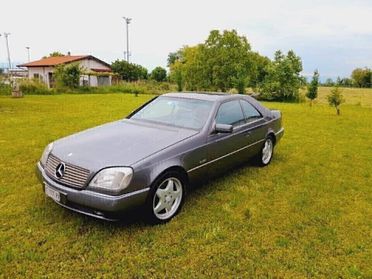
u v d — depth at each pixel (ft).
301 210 12.84
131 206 10.08
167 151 11.19
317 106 64.28
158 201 11.12
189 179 12.23
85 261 9.14
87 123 32.22
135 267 8.97
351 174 17.54
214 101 14.53
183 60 140.67
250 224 11.55
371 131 31.14
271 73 99.30
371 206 13.39
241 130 15.16
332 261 9.48
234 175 16.70
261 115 17.31
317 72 86.28
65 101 59.62
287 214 12.45
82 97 73.00
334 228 11.41
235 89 105.70
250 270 8.99
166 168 10.94
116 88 101.45
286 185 15.57
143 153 10.77
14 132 26.63
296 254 9.78
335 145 24.56
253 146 16.43
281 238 10.65
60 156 10.94
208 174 13.43
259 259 9.48
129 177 9.90
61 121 33.17
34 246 9.75
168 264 9.14
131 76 163.53
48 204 12.59
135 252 9.62
